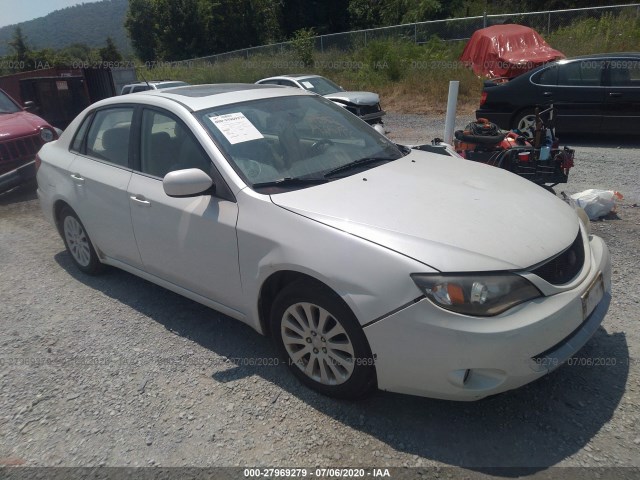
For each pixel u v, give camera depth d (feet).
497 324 7.84
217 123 11.47
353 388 9.16
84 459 8.70
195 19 116.88
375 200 9.78
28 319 13.46
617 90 29.78
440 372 8.12
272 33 121.39
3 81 57.47
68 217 15.25
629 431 8.60
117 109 13.57
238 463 8.43
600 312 9.41
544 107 31.78
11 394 10.46
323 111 13.42
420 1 88.17
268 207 9.87
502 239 8.68
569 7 78.54
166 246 11.76
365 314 8.40
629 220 17.58
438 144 17.98
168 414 9.62
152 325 12.76
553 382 9.87
